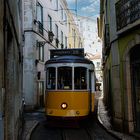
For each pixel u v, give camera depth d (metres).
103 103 27.81
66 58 12.70
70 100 12.23
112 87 12.41
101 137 10.47
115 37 11.55
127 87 10.67
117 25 10.94
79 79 12.55
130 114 10.55
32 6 21.20
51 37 26.88
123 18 10.44
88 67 12.91
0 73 4.73
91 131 11.78
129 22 10.04
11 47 7.38
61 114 12.18
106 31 15.21
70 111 12.16
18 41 10.70
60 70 12.57
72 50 14.42
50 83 12.75
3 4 5.18
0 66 4.74
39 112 19.56
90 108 13.14
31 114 18.33
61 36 33.72
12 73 7.33
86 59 13.11
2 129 4.81
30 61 20.86
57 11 31.06
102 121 14.23
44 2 25.08
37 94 21.83
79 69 12.60
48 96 12.70
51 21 27.75
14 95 7.45
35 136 10.99
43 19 24.59
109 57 14.34
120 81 11.25
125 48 10.77
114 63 11.86
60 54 14.49
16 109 8.28
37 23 22.47
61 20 33.66
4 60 5.34
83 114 12.35
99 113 18.27
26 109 20.36
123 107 10.97
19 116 10.23
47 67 13.00
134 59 10.59
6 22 5.66
